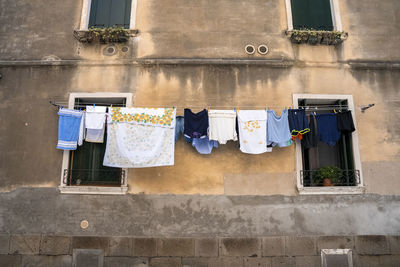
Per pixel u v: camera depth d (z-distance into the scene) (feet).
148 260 18.53
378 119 20.81
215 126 18.54
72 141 18.48
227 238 18.83
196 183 19.47
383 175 20.04
